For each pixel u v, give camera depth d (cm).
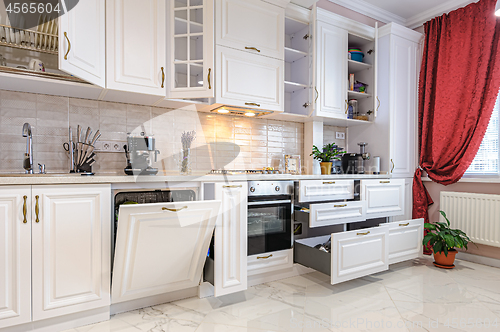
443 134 303
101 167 212
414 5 328
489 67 273
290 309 184
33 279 146
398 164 320
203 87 214
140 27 196
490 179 276
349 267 210
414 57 334
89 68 170
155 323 165
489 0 270
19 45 167
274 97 252
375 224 315
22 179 141
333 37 291
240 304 191
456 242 258
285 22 280
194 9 218
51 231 149
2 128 182
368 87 333
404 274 251
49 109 197
